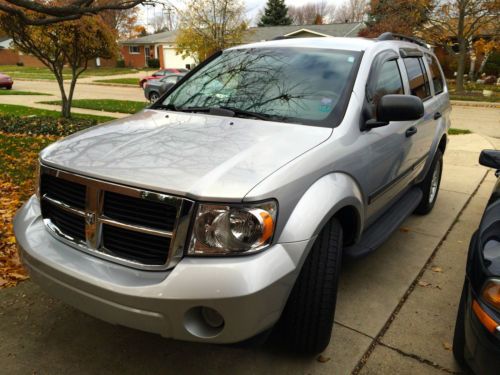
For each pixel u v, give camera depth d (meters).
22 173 6.19
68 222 2.42
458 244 4.41
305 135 2.67
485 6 24.59
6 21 10.75
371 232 3.48
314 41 3.71
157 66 53.91
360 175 2.84
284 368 2.59
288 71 3.35
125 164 2.28
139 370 2.55
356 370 2.59
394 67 3.81
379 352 2.75
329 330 2.56
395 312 3.18
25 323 2.94
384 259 4.02
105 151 2.47
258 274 2.00
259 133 2.65
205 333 2.07
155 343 2.78
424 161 4.62
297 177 2.27
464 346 2.45
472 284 2.19
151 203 2.11
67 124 10.55
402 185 4.02
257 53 3.70
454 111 19.16
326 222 2.39
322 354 2.71
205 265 2.00
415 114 2.84
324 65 3.31
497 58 36.31
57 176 2.42
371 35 26.98
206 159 2.29
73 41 12.13
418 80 4.39
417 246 4.33
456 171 7.45
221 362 2.63
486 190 6.33
